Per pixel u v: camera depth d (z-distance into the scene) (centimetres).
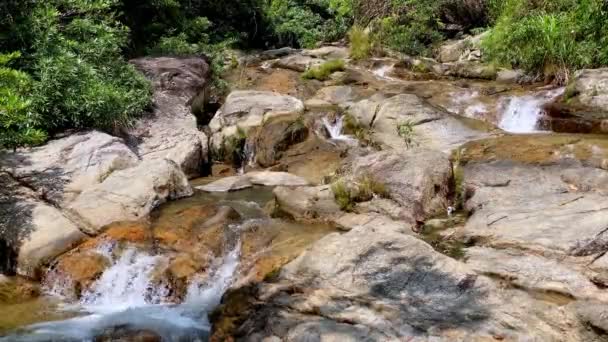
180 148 919
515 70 1216
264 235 655
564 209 630
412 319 453
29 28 897
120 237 662
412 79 1305
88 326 552
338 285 503
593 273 517
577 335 430
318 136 1003
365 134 965
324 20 2055
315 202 713
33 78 869
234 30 1839
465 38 1595
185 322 557
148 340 522
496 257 555
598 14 1121
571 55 1122
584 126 907
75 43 926
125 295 612
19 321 560
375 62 1412
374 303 474
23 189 734
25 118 735
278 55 1650
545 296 492
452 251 587
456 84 1195
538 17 1220
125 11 1340
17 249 646
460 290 484
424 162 727
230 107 1077
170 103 1059
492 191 704
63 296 615
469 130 914
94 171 777
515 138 861
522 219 620
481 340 427
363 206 696
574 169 729
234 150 1010
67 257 639
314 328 450
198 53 1366
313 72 1333
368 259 523
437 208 702
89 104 857
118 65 1007
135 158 820
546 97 1035
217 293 600
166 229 679
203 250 643
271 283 525
